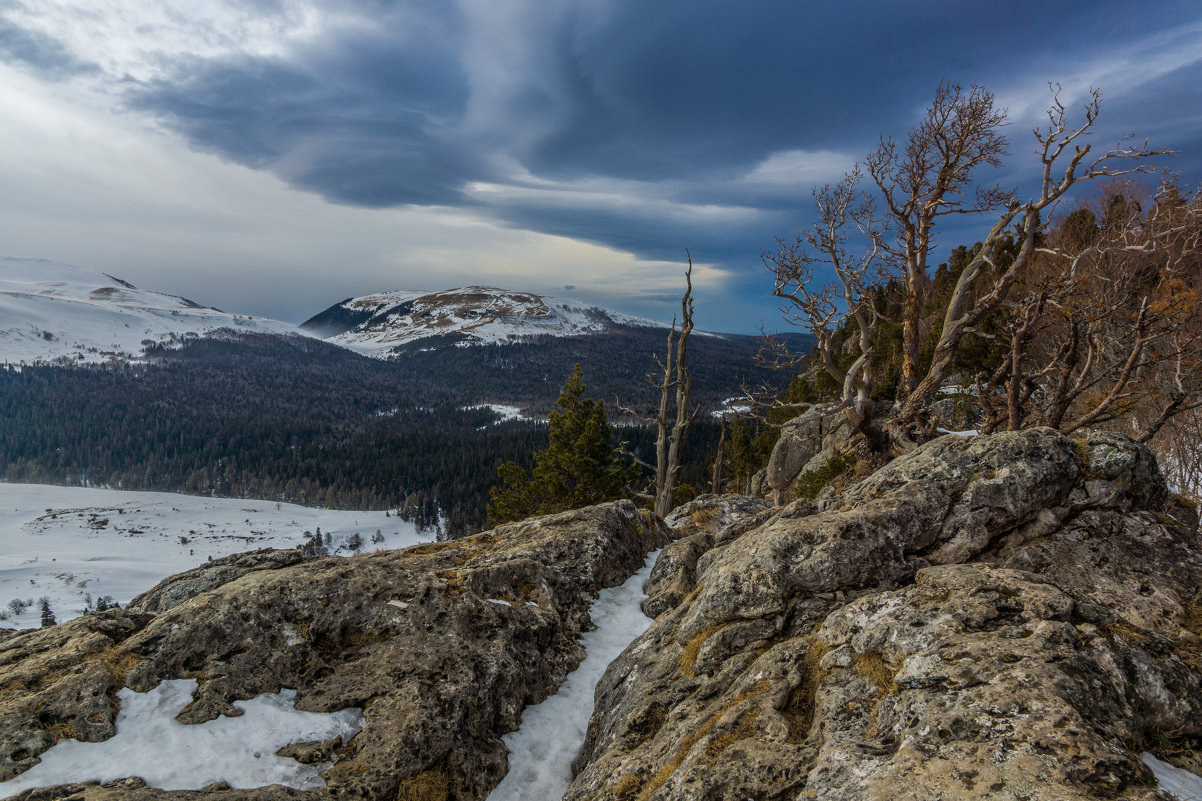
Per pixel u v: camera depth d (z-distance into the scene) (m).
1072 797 4.00
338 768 6.84
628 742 7.40
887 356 42.62
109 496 185.75
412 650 8.88
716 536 13.68
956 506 8.71
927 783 4.47
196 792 6.16
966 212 21.08
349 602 9.45
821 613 7.98
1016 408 15.63
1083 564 7.81
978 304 19.62
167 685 7.65
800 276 23.53
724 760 5.77
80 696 7.07
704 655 8.09
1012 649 5.65
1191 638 6.38
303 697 7.90
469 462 182.75
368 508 181.12
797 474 33.81
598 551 13.34
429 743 7.33
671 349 29.44
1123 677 5.46
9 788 5.95
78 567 129.50
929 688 5.55
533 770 8.15
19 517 163.12
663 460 29.73
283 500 191.62
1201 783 4.70
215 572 11.16
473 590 10.43
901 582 8.26
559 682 9.95
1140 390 18.78
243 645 8.35
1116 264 22.14
